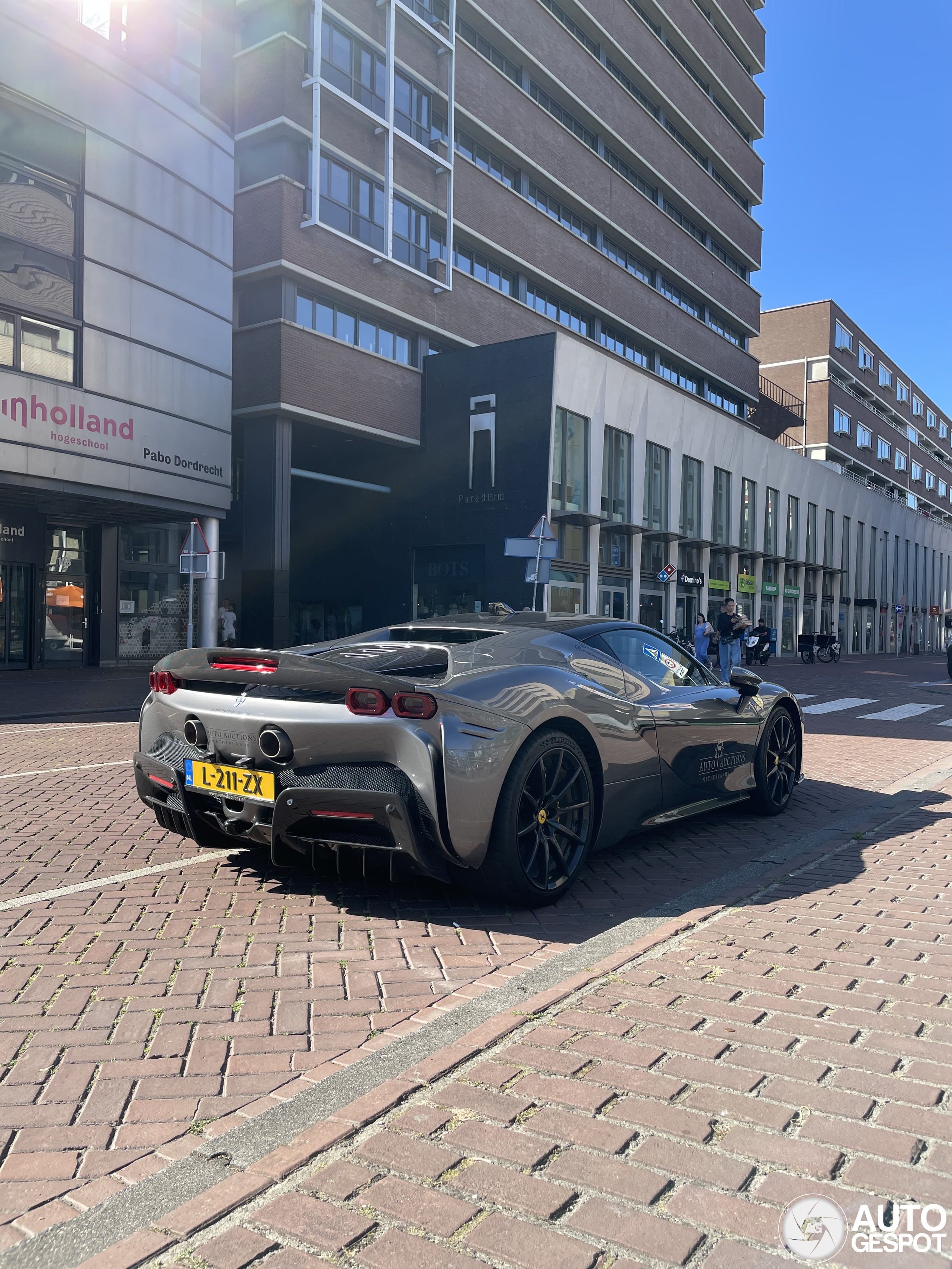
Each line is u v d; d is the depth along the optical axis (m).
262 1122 2.06
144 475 16.73
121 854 4.58
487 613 4.98
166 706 3.96
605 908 3.71
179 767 3.85
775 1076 2.17
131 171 16.25
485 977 2.95
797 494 40.34
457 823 3.31
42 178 14.67
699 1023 2.48
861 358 60.44
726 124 40.94
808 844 4.77
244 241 20.20
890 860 4.37
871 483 64.81
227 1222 1.67
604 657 4.48
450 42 23.27
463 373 23.58
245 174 20.30
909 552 57.56
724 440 33.34
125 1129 2.05
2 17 13.92
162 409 17.09
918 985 2.75
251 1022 2.63
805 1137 1.91
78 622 19.66
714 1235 1.59
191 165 17.61
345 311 21.70
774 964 2.93
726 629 16.77
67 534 19.42
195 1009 2.72
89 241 15.46
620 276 31.92
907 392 70.69
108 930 3.45
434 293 23.64
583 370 24.41
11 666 18.27
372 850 3.39
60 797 6.02
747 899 3.73
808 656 32.41
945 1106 2.03
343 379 21.52
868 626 50.22
